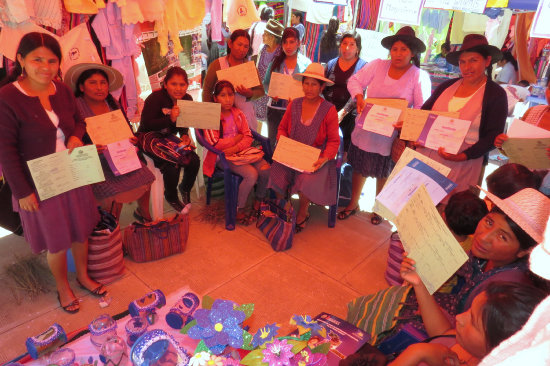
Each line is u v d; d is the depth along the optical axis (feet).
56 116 7.96
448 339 5.40
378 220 14.21
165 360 5.40
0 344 8.34
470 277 7.07
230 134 13.16
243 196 12.87
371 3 22.99
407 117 10.84
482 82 10.23
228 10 17.65
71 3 10.79
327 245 12.75
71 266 10.66
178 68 11.87
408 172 6.14
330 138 12.46
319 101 12.46
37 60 7.07
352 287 10.79
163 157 11.96
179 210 13.42
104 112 10.62
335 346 6.58
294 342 5.64
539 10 8.29
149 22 13.87
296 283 10.82
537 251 1.96
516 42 23.31
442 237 4.76
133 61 13.52
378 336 7.07
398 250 10.32
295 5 23.76
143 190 11.39
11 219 10.27
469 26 24.73
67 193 8.46
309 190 12.55
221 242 12.54
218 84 12.84
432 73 24.04
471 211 7.57
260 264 11.56
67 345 6.22
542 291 3.77
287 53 14.82
